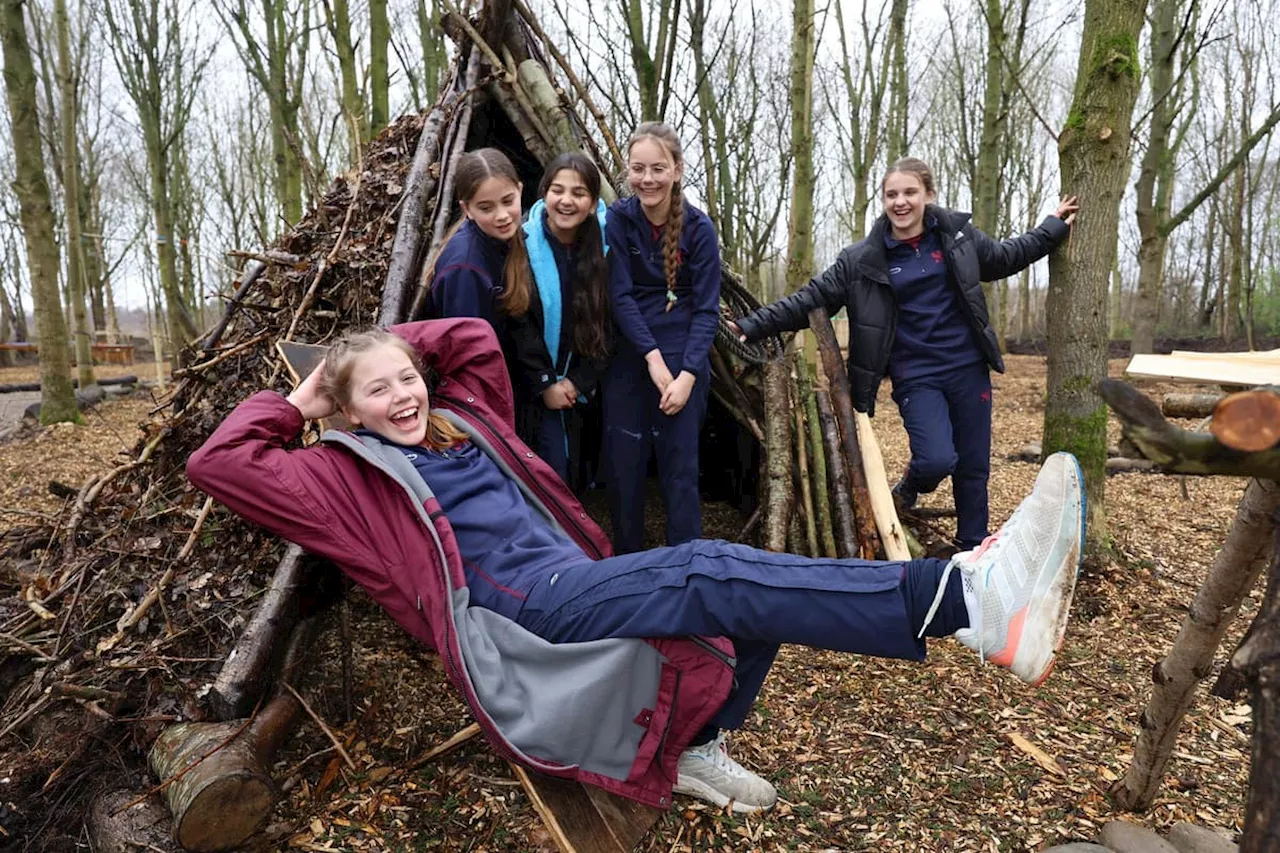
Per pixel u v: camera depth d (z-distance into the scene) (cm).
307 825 217
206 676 246
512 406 250
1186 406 183
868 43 930
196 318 1619
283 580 252
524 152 470
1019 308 2650
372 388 207
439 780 235
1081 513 174
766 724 266
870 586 173
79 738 235
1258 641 115
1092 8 345
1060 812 222
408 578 199
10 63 857
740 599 176
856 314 358
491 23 409
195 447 327
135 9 1071
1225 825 215
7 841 214
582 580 190
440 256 282
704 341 298
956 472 362
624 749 190
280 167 926
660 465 315
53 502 570
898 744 255
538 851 207
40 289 909
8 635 270
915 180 333
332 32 722
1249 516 168
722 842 212
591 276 292
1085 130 351
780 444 387
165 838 204
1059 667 305
